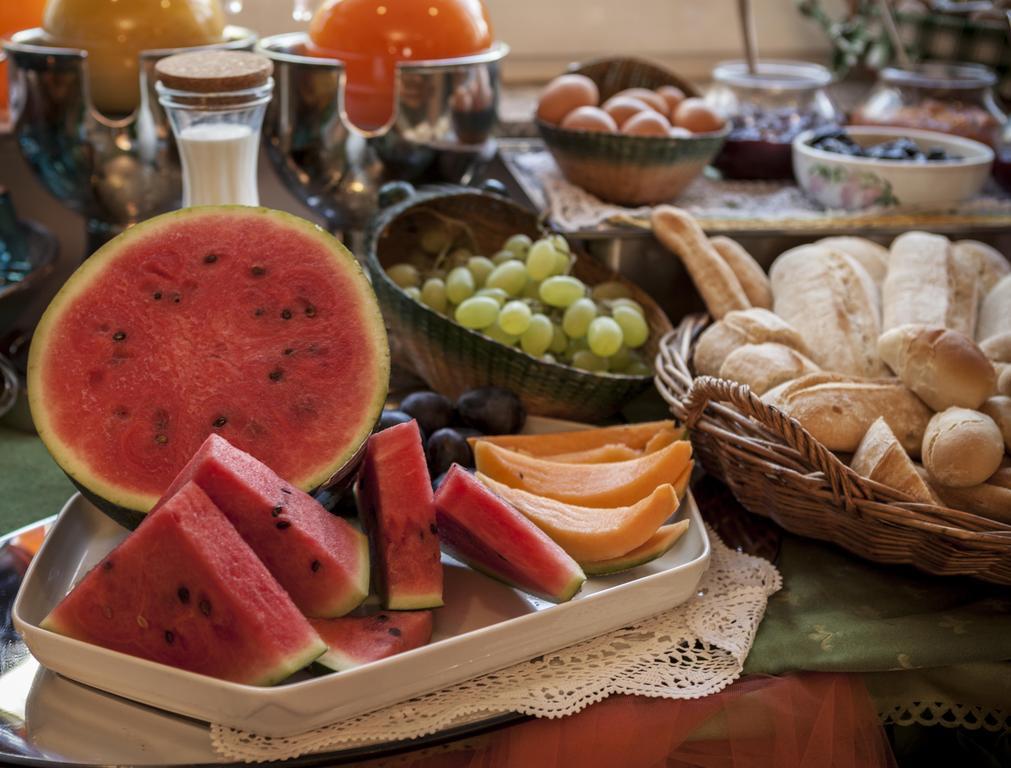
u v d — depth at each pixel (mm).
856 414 751
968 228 1075
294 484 643
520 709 582
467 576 682
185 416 650
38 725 565
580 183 1106
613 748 587
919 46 1443
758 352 823
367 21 1003
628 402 907
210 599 540
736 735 605
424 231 994
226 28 1111
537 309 928
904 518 663
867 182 1079
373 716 572
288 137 1003
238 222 683
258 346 666
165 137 972
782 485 719
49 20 988
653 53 1571
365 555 623
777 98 1248
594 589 665
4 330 975
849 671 646
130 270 666
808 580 719
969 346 752
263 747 549
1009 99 1435
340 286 682
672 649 642
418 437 659
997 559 668
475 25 1040
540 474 756
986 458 692
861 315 902
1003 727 681
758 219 1070
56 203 1263
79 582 594
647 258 1039
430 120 1004
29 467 841
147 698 567
